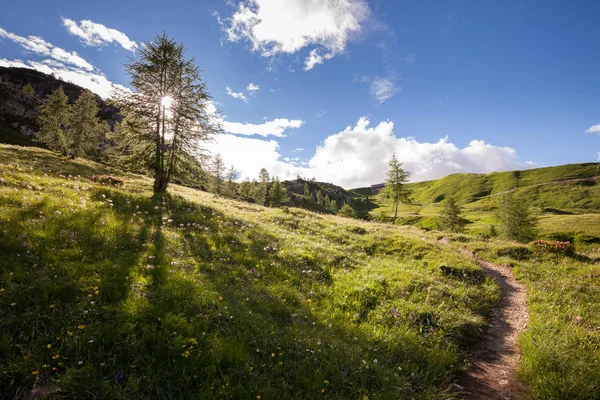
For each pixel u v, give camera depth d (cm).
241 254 1178
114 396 424
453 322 937
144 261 829
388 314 951
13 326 490
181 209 1809
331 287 1108
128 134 2184
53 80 18138
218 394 463
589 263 1767
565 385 612
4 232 742
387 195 5559
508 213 6088
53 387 413
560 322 956
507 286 1452
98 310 566
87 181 2005
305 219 2419
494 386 673
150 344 520
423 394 602
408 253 1823
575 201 18450
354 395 543
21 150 3045
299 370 566
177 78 2180
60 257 705
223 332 618
